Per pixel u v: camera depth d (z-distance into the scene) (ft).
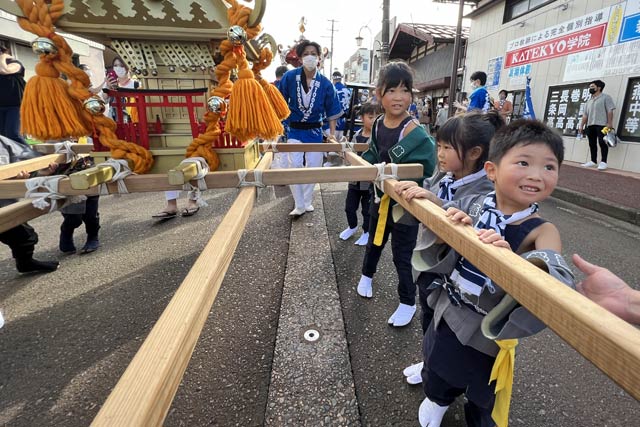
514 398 5.76
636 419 5.42
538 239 3.47
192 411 5.40
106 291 8.75
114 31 5.46
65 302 8.29
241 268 9.96
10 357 6.53
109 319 7.67
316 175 5.75
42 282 9.20
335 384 5.82
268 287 8.97
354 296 8.56
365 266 8.29
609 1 22.66
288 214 14.53
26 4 4.76
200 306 2.63
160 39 5.92
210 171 6.01
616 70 22.62
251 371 6.20
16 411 5.42
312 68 11.50
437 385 4.50
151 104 5.86
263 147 9.93
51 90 4.95
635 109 21.95
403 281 7.09
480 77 24.75
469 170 5.18
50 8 4.86
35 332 7.23
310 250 10.87
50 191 4.91
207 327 7.38
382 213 6.88
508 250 2.63
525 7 30.71
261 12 5.25
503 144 3.59
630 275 9.91
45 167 7.88
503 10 32.73
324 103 12.37
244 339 7.02
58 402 5.58
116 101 5.81
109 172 4.99
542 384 6.08
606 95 22.43
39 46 4.73
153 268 9.92
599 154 24.89
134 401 1.81
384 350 6.70
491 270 2.60
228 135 6.43
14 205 4.77
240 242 11.73
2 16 25.13
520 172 3.40
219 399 5.62
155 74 6.21
